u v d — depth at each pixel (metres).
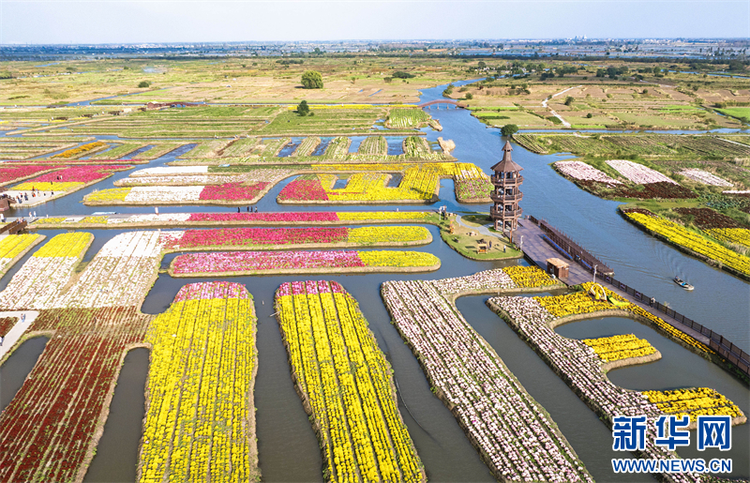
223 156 157.62
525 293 76.25
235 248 90.56
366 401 52.81
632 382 56.94
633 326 67.81
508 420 50.59
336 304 72.00
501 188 94.94
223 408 51.50
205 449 46.44
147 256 86.75
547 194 122.56
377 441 47.94
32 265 83.44
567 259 85.62
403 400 54.12
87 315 68.69
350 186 125.94
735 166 141.62
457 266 85.06
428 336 64.38
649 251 90.44
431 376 57.00
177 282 79.75
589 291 74.94
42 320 67.38
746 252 87.69
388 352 62.09
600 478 44.94
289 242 92.25
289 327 65.81
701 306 72.25
